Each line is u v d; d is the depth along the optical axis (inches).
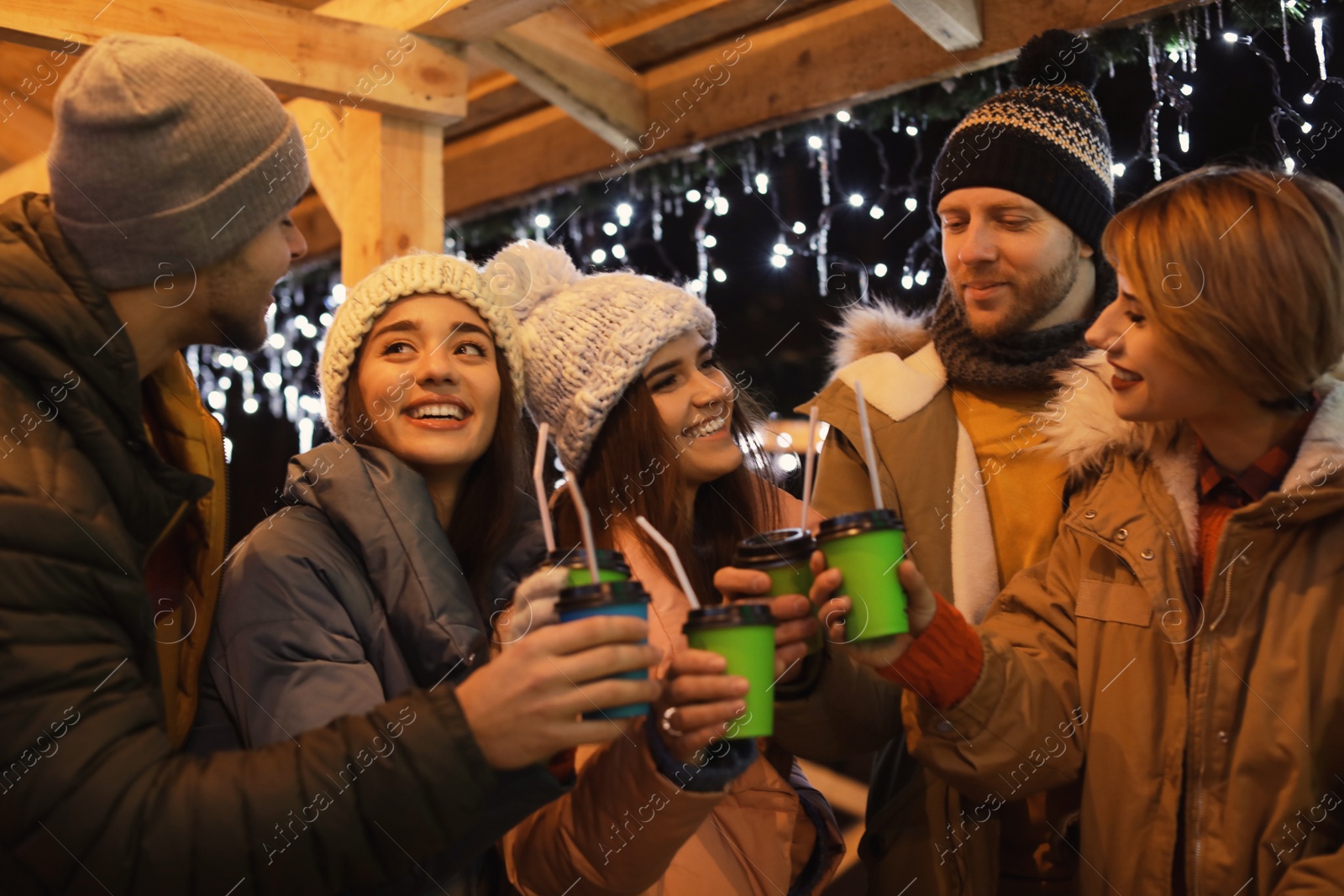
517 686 33.7
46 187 104.7
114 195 38.1
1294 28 77.0
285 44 76.5
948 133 111.5
